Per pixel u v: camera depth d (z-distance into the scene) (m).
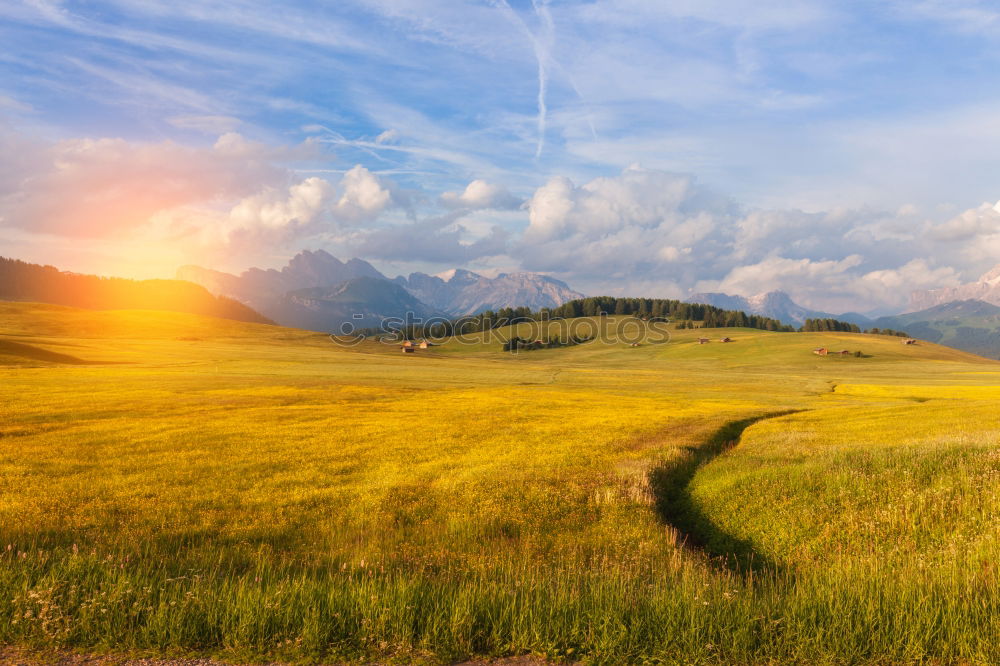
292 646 6.45
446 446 30.86
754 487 18.64
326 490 20.33
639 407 57.44
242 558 12.28
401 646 6.45
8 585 7.63
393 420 43.31
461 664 6.32
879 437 30.12
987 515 13.15
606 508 17.55
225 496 19.41
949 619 6.71
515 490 20.00
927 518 13.62
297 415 46.03
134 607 6.99
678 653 6.43
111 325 190.88
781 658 6.41
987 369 143.00
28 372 80.19
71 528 14.59
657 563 11.98
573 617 7.05
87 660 6.16
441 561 12.34
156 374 84.38
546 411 51.62
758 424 42.69
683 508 18.80
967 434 24.70
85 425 37.97
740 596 7.64
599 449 29.44
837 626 6.77
